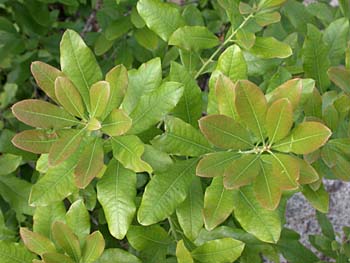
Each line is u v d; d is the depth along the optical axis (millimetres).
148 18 487
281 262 800
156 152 413
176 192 420
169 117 416
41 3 689
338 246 582
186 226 440
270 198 378
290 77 469
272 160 389
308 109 444
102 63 723
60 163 398
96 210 631
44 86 404
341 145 440
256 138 408
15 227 598
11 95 699
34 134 393
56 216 445
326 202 451
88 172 393
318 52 481
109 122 399
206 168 389
